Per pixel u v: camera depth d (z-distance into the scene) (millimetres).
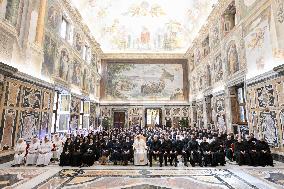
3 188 7008
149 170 9977
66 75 17953
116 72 32281
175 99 31656
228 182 7848
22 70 11758
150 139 13555
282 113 10852
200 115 25594
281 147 10977
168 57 32500
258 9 13039
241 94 16391
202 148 11148
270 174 8914
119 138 12789
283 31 10750
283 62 10734
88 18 26547
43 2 13961
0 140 10078
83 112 23984
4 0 10234
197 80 26969
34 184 7496
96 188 7195
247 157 10898
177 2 32125
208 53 23406
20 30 11594
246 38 14445
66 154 10867
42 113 13906
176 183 7789
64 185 7469
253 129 13516
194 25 29891
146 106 31500
